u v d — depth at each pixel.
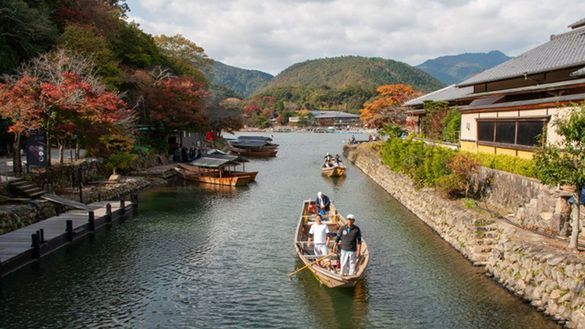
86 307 14.05
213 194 33.72
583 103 13.05
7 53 33.16
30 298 14.61
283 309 14.00
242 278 16.52
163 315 13.60
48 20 37.34
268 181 40.88
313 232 16.70
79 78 28.36
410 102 49.66
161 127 49.62
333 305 14.22
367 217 25.50
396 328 12.70
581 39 23.72
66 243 19.97
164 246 20.28
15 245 17.83
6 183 22.50
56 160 31.88
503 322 12.53
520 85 25.69
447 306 13.87
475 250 17.14
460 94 40.09
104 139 33.34
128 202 27.50
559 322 11.79
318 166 53.72
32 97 25.08
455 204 21.19
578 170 12.08
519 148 21.41
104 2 52.62
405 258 18.16
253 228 23.55
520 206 18.31
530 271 13.51
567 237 14.68
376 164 42.59
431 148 26.12
